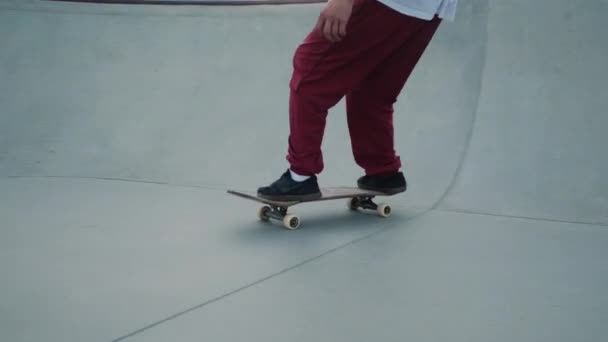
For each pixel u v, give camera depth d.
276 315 1.74
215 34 5.68
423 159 3.83
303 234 2.73
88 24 6.00
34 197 3.57
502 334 1.60
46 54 5.69
